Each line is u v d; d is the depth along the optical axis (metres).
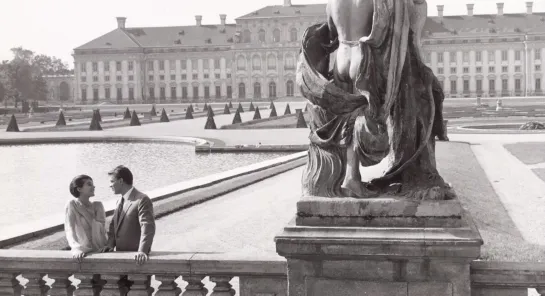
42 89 136.88
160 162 26.30
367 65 4.78
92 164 25.86
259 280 5.28
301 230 4.78
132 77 130.50
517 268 4.88
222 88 128.62
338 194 4.95
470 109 66.06
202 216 12.73
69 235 5.90
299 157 24.48
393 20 4.81
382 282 4.72
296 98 118.00
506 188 16.02
